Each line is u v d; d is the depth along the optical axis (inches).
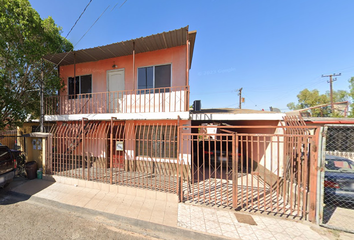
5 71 217.2
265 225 120.7
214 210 140.5
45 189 178.9
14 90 248.4
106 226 123.4
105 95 266.5
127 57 273.7
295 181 148.6
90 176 203.2
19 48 213.6
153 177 210.1
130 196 164.6
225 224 121.6
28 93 268.1
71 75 306.8
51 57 263.1
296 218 129.2
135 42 230.1
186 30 203.5
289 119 185.6
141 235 115.0
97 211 137.9
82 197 161.3
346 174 158.6
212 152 263.3
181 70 246.5
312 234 111.8
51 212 140.6
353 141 192.7
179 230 116.1
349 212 140.3
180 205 148.5
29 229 116.5
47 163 210.2
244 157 306.0
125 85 273.9
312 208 124.6
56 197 161.2
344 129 196.9
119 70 281.6
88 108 268.2
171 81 249.8
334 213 138.8
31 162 213.8
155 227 121.0
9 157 180.1
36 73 260.1
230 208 143.6
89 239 108.3
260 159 244.5
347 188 148.7
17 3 206.2
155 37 218.2
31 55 223.1
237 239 107.3
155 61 257.9
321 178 122.0
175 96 214.2
